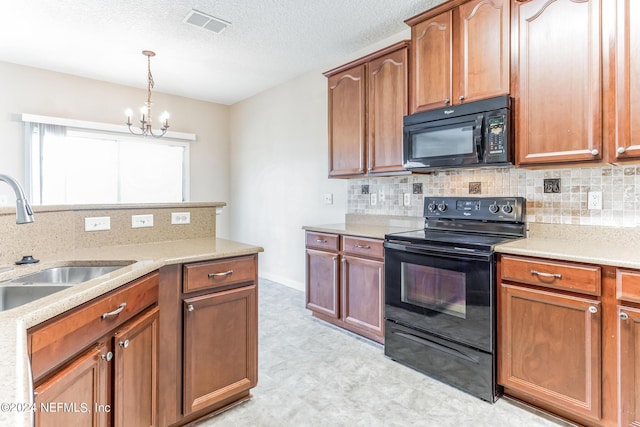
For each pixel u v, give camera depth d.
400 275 2.30
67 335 1.04
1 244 1.45
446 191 2.70
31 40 3.06
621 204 1.93
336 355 2.44
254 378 1.89
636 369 1.46
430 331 2.14
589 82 1.74
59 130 3.81
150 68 3.75
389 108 2.66
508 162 1.99
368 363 2.32
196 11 2.59
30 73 3.68
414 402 1.89
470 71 2.17
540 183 2.22
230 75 3.99
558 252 1.68
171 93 4.68
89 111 4.05
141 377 1.43
